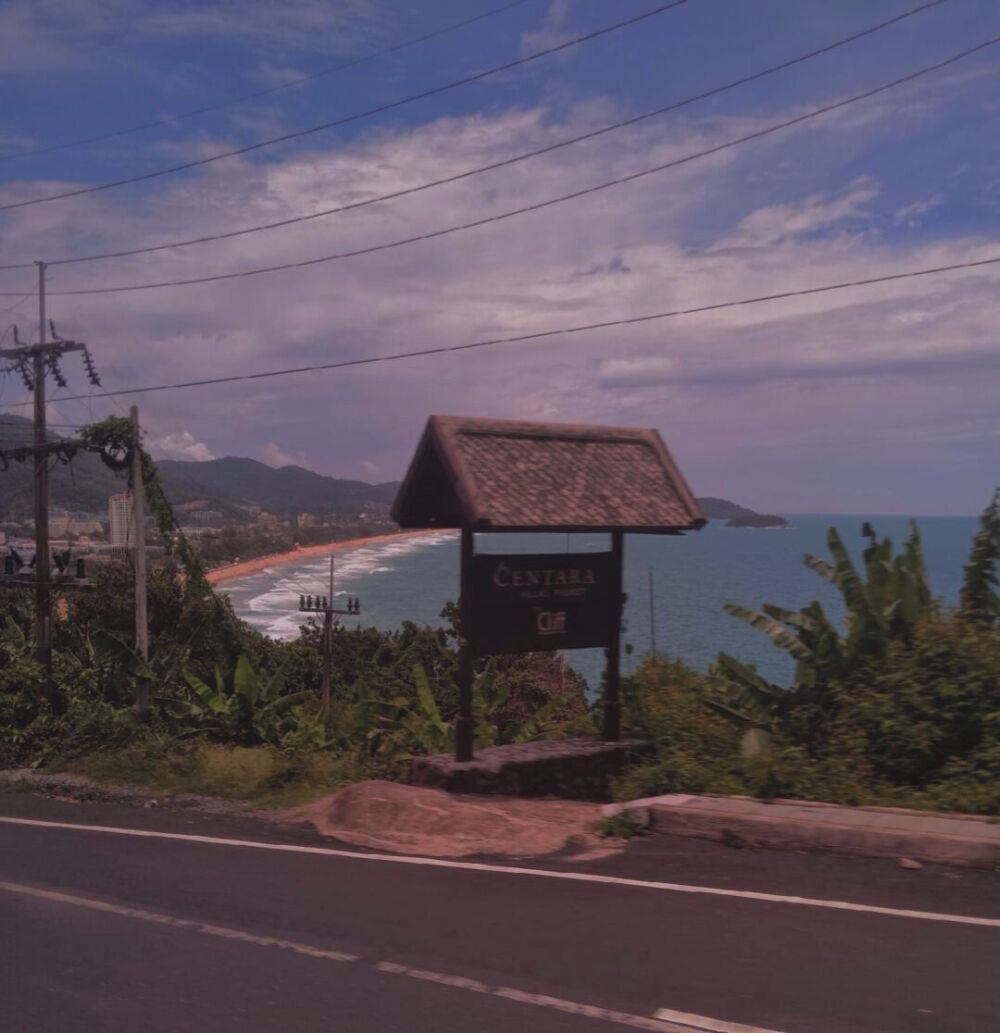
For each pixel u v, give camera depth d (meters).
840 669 10.88
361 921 6.18
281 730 15.80
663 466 10.95
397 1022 4.66
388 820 8.72
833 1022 4.57
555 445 10.56
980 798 8.36
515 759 10.02
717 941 5.65
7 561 20.95
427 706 13.27
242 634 29.50
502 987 5.05
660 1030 4.54
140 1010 4.86
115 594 31.22
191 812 9.97
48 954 5.70
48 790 11.45
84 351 20.42
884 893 6.50
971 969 5.17
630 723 11.62
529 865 7.47
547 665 29.42
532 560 10.23
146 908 6.56
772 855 7.55
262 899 6.71
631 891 6.69
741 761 9.92
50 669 17.45
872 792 9.02
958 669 9.76
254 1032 4.58
